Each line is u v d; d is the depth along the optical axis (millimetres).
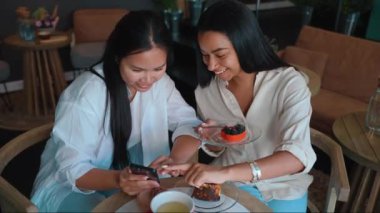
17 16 3416
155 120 1453
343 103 2723
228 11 1195
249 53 1248
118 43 1172
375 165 1669
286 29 4641
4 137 2898
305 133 1227
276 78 1356
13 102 3506
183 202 990
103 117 1336
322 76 3012
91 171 1195
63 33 3416
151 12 1214
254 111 1412
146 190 1095
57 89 3326
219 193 1087
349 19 3408
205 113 1552
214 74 1461
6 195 1132
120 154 1410
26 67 3119
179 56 4078
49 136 1532
